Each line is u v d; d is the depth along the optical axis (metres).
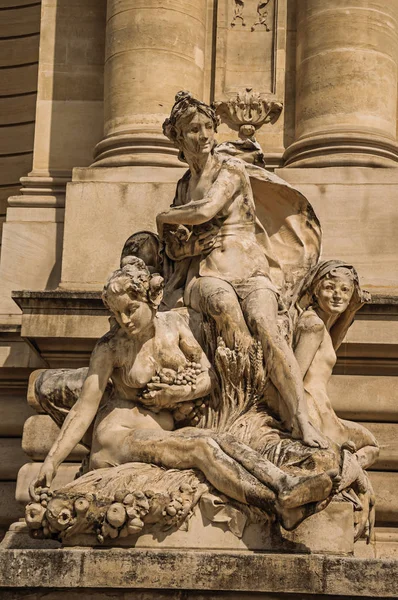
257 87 41.00
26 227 40.62
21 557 25.56
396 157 39.34
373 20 39.94
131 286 27.58
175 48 40.28
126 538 26.62
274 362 28.47
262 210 32.09
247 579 25.00
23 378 39.38
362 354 35.91
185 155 30.53
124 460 27.88
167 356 28.38
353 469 28.30
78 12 42.88
